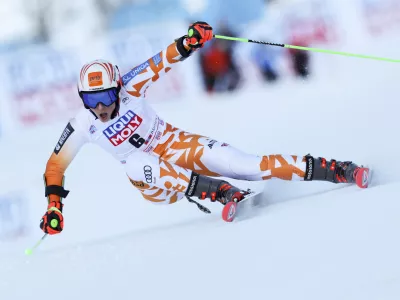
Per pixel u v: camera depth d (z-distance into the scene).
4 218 30.44
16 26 37.34
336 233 14.23
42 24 37.19
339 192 17.64
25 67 37.00
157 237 18.39
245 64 34.28
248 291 12.70
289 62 33.81
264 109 32.06
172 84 34.62
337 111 28.78
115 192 27.73
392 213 14.39
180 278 14.24
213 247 15.64
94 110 17.73
